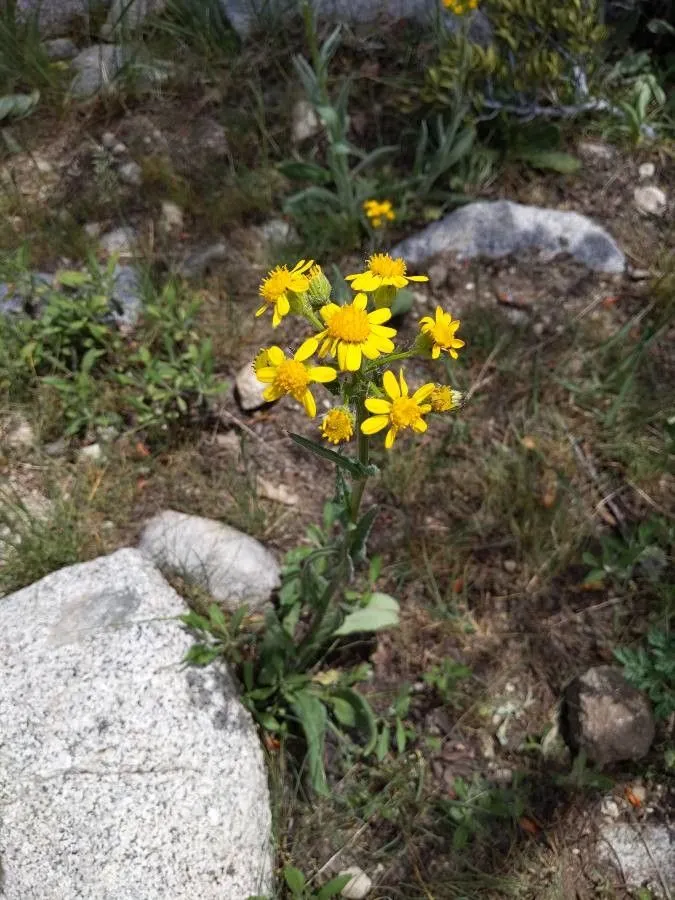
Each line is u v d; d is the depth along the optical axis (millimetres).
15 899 331
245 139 620
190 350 489
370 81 649
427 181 579
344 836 382
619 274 562
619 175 611
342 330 287
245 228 586
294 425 507
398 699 410
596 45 602
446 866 378
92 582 402
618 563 454
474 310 541
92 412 488
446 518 476
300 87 637
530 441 499
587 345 533
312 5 657
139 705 364
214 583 431
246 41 665
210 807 349
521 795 395
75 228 566
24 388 496
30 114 631
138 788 348
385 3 665
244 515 462
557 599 452
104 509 466
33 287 509
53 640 380
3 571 433
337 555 382
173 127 627
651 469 486
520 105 601
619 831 389
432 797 394
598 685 406
